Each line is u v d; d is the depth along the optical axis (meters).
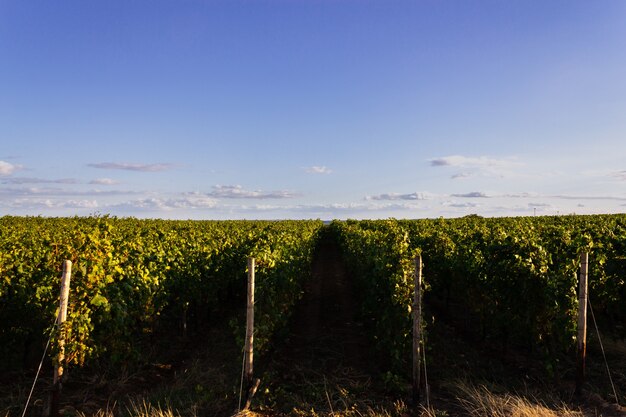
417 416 6.42
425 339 7.93
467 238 13.84
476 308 10.48
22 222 24.94
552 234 12.36
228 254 13.45
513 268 8.62
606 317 10.32
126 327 7.72
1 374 7.96
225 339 10.40
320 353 9.48
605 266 9.66
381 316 9.42
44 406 6.36
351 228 24.23
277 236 14.04
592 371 8.04
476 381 7.64
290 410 6.57
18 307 8.23
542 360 8.85
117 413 6.54
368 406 6.65
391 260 9.70
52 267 7.87
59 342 6.21
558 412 6.32
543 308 8.04
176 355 9.50
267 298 8.90
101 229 11.98
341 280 19.78
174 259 10.89
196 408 6.57
